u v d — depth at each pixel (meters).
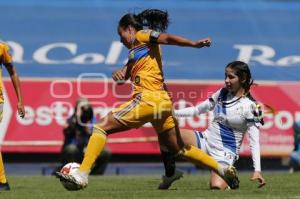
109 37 51.66
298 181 28.89
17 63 49.12
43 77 48.38
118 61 50.38
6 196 22.44
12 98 47.38
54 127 47.69
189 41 21.72
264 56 52.03
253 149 24.83
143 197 21.16
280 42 52.84
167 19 23.66
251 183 28.02
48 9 52.59
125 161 48.50
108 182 29.72
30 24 51.62
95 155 22.59
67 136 41.81
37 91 48.00
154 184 28.45
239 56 52.03
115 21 52.47
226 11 54.22
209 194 22.09
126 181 30.38
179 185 27.67
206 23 53.50
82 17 52.44
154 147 48.12
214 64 50.84
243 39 52.91
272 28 53.59
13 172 48.19
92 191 24.03
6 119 47.19
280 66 51.44
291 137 48.75
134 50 22.41
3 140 47.12
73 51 50.53
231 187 24.42
